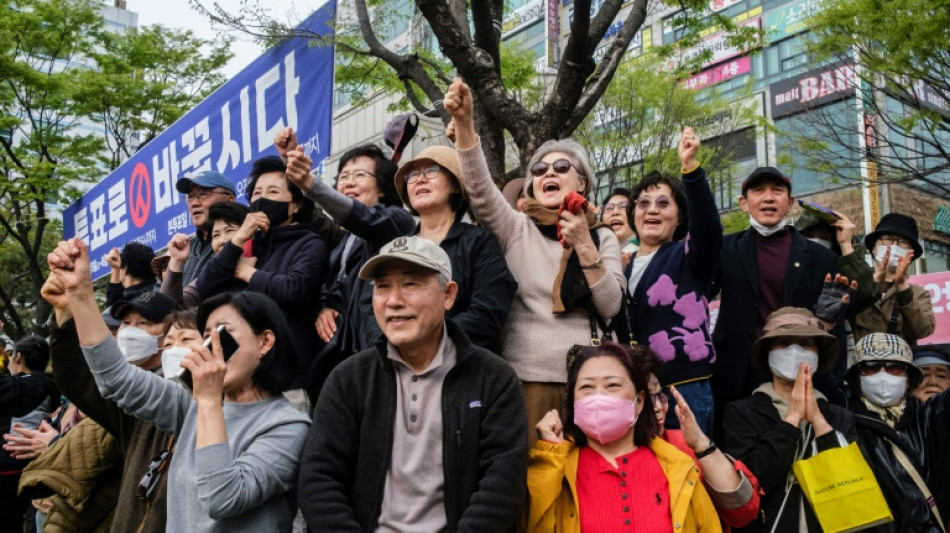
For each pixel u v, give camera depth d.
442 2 6.30
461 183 3.52
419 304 2.66
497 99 6.47
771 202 4.11
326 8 6.12
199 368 2.62
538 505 2.79
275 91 6.50
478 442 2.63
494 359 2.77
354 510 2.60
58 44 13.03
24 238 13.95
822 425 3.29
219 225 4.24
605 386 2.90
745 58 21.83
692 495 2.82
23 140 14.09
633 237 5.27
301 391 3.61
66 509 3.68
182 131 7.87
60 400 6.58
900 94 9.55
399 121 4.46
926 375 5.04
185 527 2.68
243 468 2.62
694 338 3.66
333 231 4.52
